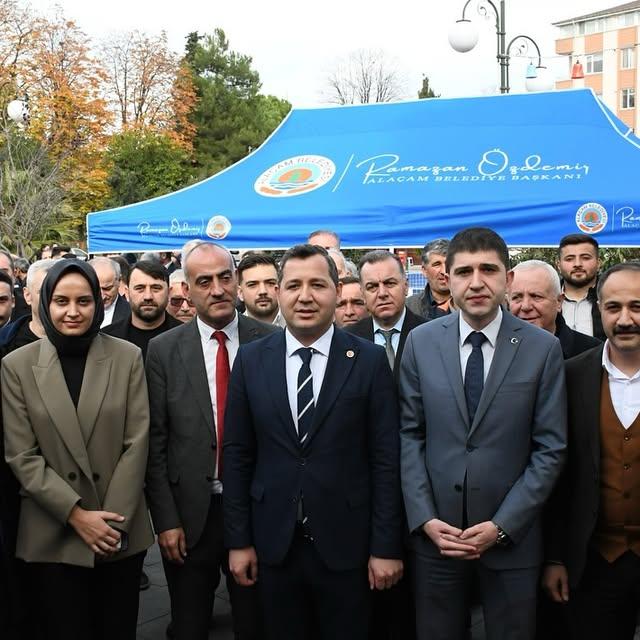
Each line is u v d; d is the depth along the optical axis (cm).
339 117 873
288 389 313
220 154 4331
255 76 4906
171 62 3997
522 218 689
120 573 332
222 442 335
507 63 1207
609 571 303
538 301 391
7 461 319
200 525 343
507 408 297
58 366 327
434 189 730
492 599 299
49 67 2569
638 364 299
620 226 670
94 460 324
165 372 355
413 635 352
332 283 313
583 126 775
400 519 313
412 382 320
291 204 756
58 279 326
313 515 303
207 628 349
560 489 314
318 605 312
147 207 789
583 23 6956
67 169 2355
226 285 354
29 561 319
